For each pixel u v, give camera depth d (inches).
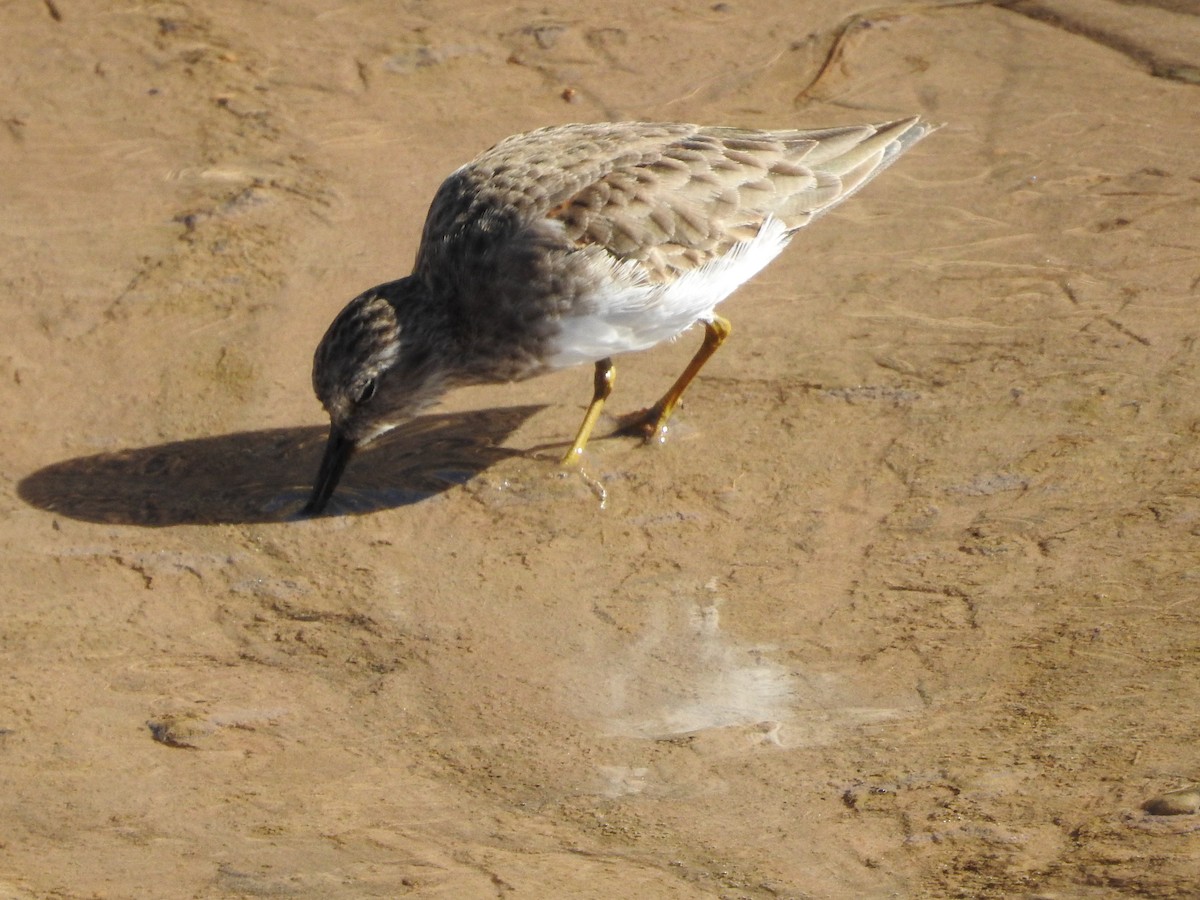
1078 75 676.1
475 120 667.4
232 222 605.3
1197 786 311.4
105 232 600.4
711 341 497.0
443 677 402.9
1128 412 477.7
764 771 352.5
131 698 397.4
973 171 618.2
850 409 499.5
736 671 394.3
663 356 546.9
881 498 458.9
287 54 716.7
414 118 671.8
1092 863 291.7
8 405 520.1
